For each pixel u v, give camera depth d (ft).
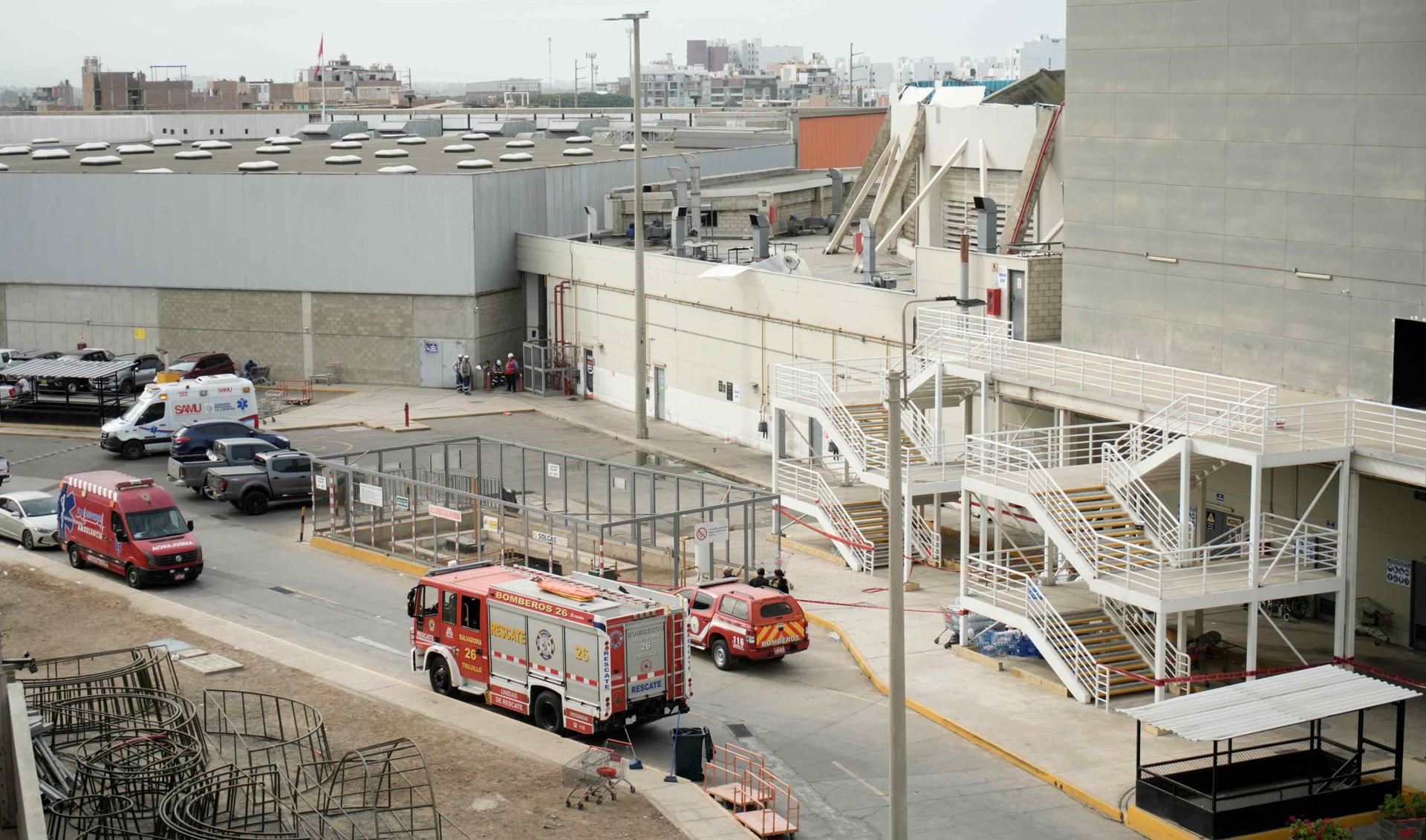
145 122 492.13
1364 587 119.75
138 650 106.42
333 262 250.98
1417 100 110.73
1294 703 89.45
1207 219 128.47
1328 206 118.21
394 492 165.27
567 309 242.78
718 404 205.77
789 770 97.55
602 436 211.41
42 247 264.31
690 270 207.92
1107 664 110.63
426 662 112.47
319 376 253.44
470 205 243.81
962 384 146.51
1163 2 130.41
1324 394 120.06
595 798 89.71
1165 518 115.96
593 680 99.25
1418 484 101.96
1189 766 94.94
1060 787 93.91
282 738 98.12
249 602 139.54
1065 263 143.74
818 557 150.71
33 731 88.63
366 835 83.05
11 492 168.76
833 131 377.71
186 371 242.78
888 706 109.81
